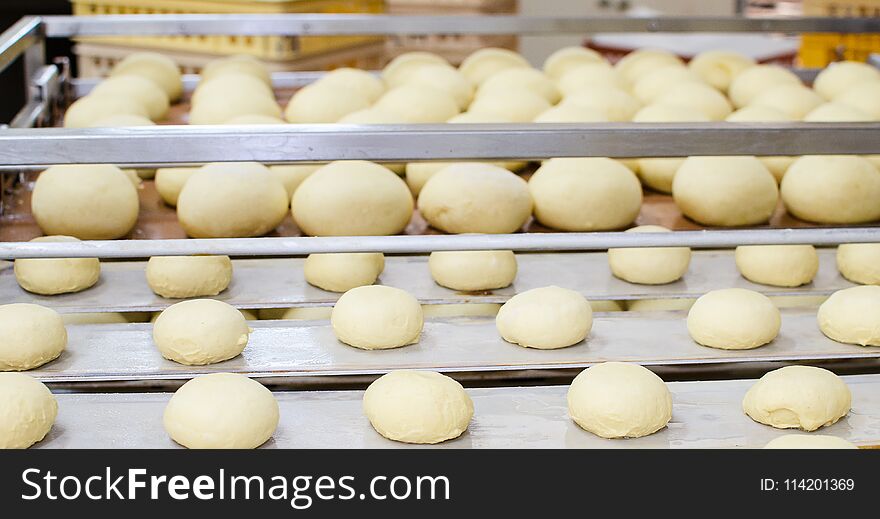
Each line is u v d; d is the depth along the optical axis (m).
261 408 1.00
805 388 1.03
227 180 1.50
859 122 1.11
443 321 1.28
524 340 1.19
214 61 2.40
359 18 2.37
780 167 1.78
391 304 1.19
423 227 1.62
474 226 1.53
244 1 2.48
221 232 1.50
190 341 1.12
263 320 1.29
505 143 1.08
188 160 1.05
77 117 1.92
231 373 1.08
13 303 1.29
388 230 1.53
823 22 2.41
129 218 1.52
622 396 1.02
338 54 2.74
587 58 2.50
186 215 1.50
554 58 2.52
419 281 1.39
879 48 2.63
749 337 1.18
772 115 1.93
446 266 1.34
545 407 1.09
